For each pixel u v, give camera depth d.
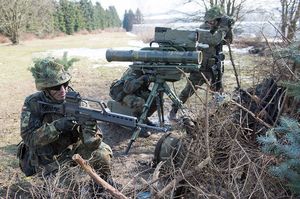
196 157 2.88
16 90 9.12
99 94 8.49
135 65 5.00
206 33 5.57
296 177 2.46
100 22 41.31
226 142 3.07
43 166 3.37
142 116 4.83
